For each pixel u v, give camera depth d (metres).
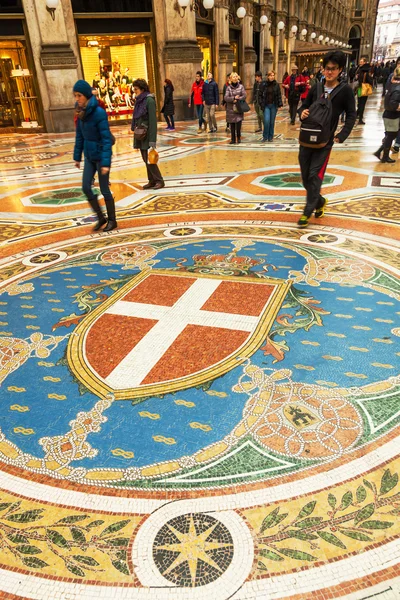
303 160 4.52
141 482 1.82
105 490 1.79
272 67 25.81
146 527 1.63
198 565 1.49
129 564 1.51
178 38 15.66
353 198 5.81
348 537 1.56
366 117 15.09
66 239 4.86
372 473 1.80
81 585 1.45
